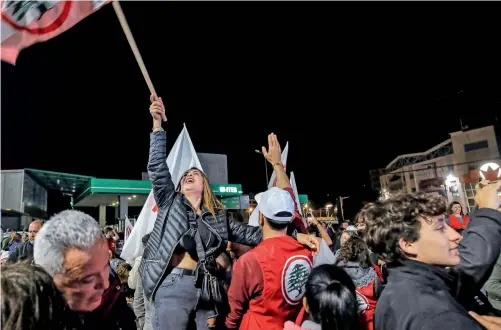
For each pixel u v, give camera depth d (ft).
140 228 15.35
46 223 3.99
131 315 7.23
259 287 7.57
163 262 8.47
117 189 66.44
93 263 3.91
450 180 88.53
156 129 9.70
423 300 4.29
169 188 9.38
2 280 3.29
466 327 3.89
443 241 4.75
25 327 3.14
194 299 8.40
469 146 94.63
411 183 124.57
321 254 10.11
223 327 8.54
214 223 9.41
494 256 5.68
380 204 5.33
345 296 4.94
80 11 8.70
